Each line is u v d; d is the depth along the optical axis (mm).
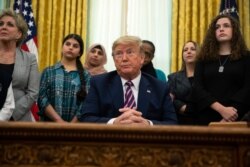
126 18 5281
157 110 2076
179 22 5156
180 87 3203
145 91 2096
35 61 2758
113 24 5273
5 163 1322
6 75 2537
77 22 5133
